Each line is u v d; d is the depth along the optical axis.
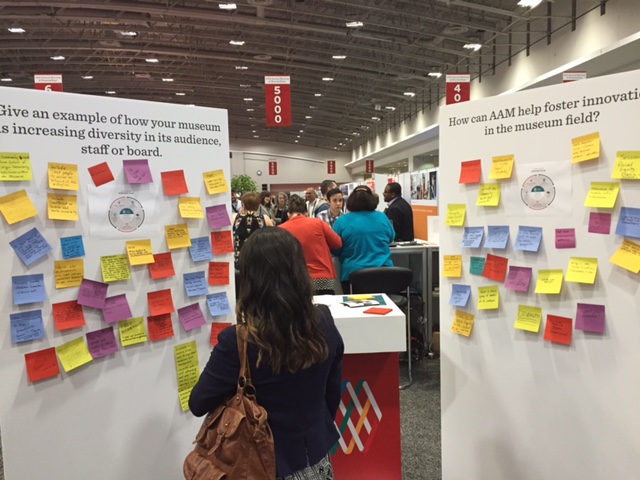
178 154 1.62
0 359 1.37
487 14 8.23
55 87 4.04
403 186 5.37
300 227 3.01
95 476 1.54
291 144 25.92
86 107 1.44
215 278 1.72
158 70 13.48
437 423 2.57
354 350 1.81
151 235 1.58
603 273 1.47
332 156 26.62
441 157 1.77
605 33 6.40
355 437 1.94
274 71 13.05
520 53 8.76
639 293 1.42
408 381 3.15
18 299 1.37
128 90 15.94
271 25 8.82
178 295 1.65
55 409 1.46
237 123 21.69
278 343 1.05
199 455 1.12
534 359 1.63
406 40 9.17
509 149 1.61
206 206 1.69
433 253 3.71
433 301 3.75
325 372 1.16
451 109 1.74
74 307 1.46
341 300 2.11
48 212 1.39
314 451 1.13
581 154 1.47
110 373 1.54
